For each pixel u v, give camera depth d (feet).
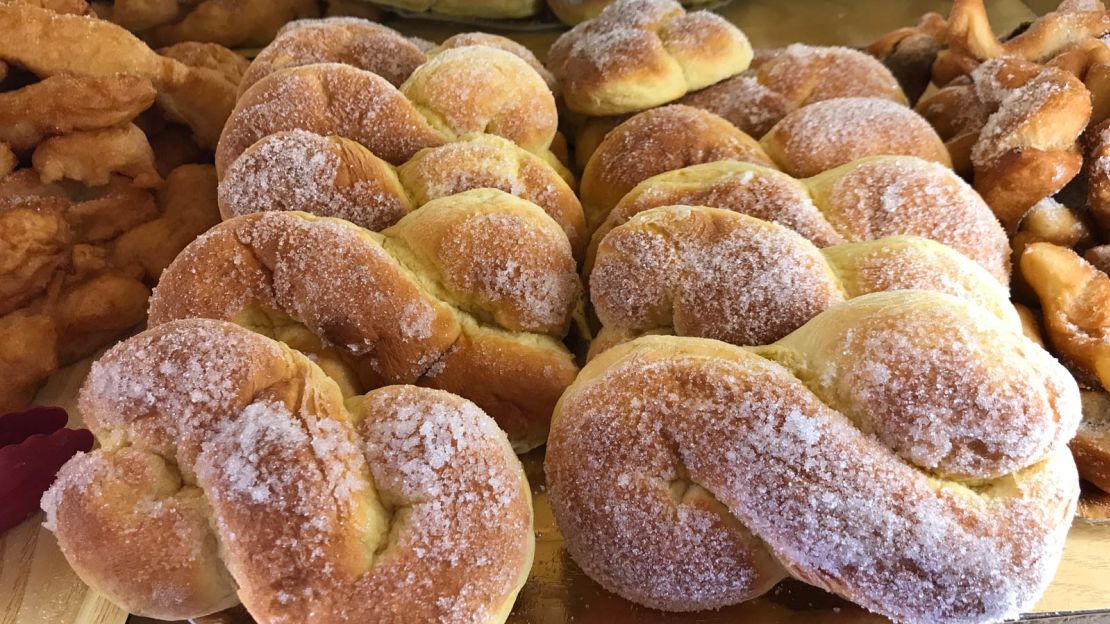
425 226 1.08
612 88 1.32
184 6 1.64
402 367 1.04
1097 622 0.97
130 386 0.89
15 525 1.12
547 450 0.97
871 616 0.94
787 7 1.75
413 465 0.87
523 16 1.74
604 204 1.27
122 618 1.07
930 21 1.55
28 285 1.29
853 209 1.10
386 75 1.36
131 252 1.38
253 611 0.82
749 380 0.89
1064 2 1.51
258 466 0.83
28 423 1.21
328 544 0.82
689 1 1.73
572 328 1.16
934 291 0.95
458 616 0.83
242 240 1.03
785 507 0.84
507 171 1.18
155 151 1.54
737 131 1.26
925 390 0.85
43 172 1.34
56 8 1.42
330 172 1.13
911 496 0.83
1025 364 0.87
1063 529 0.86
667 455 0.89
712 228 1.02
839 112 1.24
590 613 0.97
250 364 0.89
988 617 0.82
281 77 1.23
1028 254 1.19
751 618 0.95
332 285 1.02
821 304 0.98
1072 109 1.23
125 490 0.87
